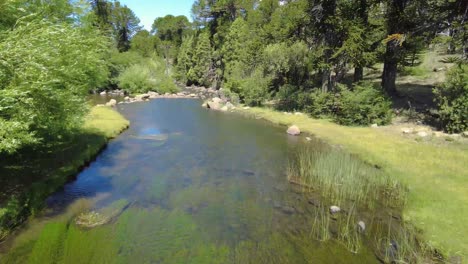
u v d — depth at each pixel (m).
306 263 6.84
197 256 7.10
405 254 7.08
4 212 7.95
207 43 59.81
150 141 17.94
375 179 11.44
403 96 24.47
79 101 10.48
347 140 17.20
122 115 27.12
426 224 8.23
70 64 9.42
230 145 17.28
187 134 20.03
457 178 10.88
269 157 14.98
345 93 21.75
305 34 27.17
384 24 22.02
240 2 55.84
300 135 19.81
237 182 11.74
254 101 32.16
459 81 16.47
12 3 8.12
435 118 19.67
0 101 6.57
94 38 13.66
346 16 22.95
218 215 9.09
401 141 16.23
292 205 9.77
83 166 13.12
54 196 10.09
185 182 11.68
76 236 7.73
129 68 51.47
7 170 10.56
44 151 12.31
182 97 44.91
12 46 7.10
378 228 8.29
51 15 11.15
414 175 11.38
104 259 6.90
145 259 6.96
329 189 11.02
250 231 8.20
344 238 7.80
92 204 9.63
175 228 8.32
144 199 10.11
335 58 24.45
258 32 40.91
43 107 8.23
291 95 28.62
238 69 38.22
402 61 23.05
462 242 7.31
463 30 17.69
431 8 20.16
